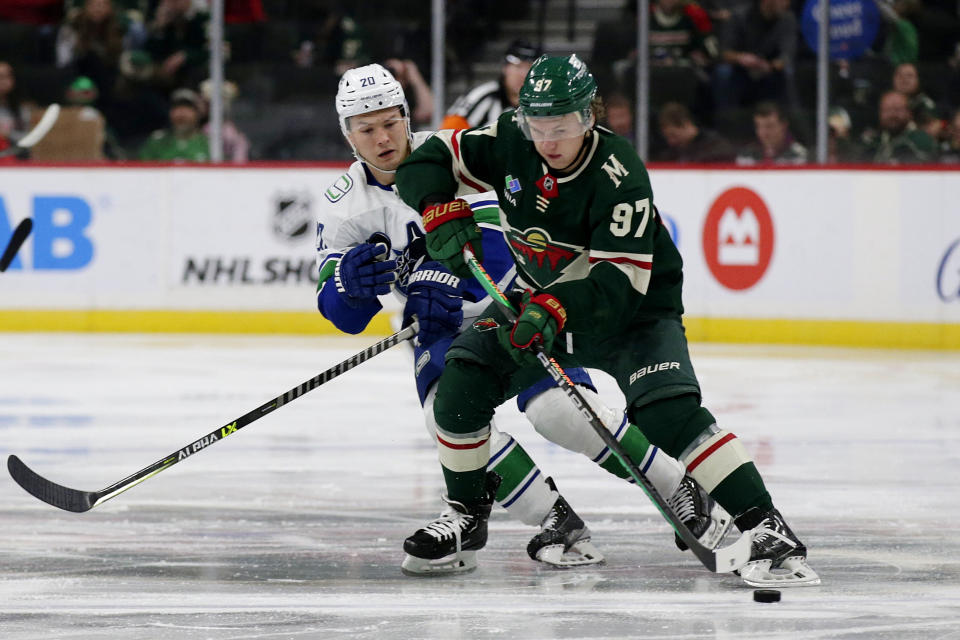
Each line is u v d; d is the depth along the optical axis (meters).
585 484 13.54
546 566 10.16
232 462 14.70
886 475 13.97
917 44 26.66
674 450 9.36
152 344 25.56
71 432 16.39
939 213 25.08
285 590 9.39
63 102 28.73
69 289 27.58
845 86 26.91
